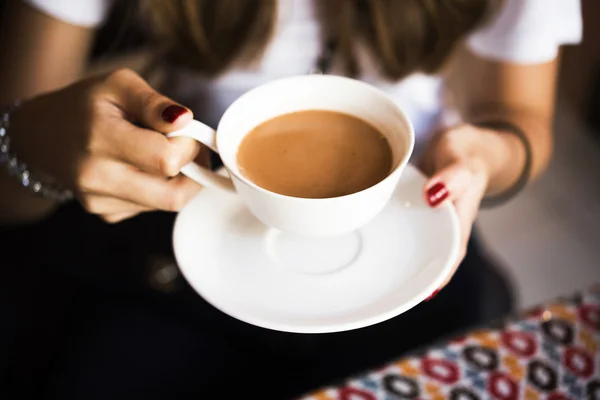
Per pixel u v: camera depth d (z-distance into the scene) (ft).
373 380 1.70
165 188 1.72
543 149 2.30
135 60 2.52
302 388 2.25
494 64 2.49
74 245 2.40
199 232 1.70
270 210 1.52
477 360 1.73
